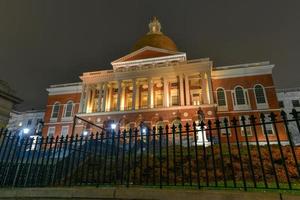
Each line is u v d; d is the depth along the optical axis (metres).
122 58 45.72
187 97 37.78
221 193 4.34
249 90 37.78
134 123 36.34
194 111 34.69
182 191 4.58
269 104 35.84
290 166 9.88
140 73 41.28
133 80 41.38
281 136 30.61
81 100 42.28
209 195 4.37
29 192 5.79
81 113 39.69
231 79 39.44
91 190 5.25
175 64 39.94
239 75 39.38
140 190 4.87
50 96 47.50
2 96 9.95
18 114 59.97
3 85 10.15
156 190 4.77
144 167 9.68
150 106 38.53
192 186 5.19
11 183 7.11
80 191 5.32
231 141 30.52
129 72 41.72
